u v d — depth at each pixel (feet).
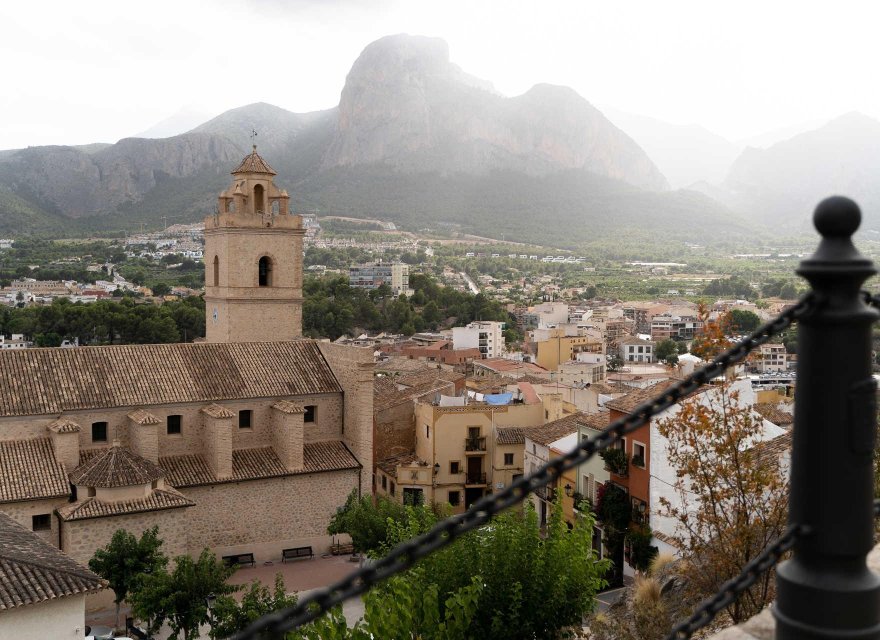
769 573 68.74
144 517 155.74
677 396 17.39
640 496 162.20
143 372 181.16
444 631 69.97
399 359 447.01
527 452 227.61
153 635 146.82
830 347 16.51
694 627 18.56
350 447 195.72
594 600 82.89
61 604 101.50
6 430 160.15
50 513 153.48
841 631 16.79
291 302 234.38
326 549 187.73
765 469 75.77
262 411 189.57
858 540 16.85
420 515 100.32
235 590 136.87
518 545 83.51
